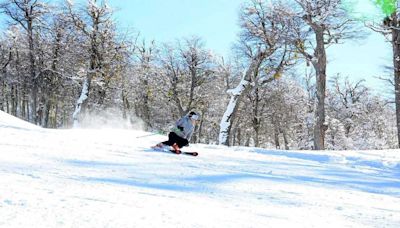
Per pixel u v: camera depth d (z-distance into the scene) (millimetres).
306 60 30359
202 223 3463
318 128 28750
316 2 27453
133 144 13023
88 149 10438
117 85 49000
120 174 6598
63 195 4031
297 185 7309
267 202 5207
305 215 4527
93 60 42688
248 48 35625
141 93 56406
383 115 55969
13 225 2822
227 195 5465
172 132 11914
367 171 11164
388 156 14039
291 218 4234
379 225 4328
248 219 3889
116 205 3812
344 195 6586
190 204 4383
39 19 44625
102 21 43219
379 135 56688
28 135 12594
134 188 5199
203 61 52438
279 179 7941
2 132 12656
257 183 7004
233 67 54469
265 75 33688
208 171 8109
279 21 30266
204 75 52312
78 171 6473
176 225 3283
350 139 51375
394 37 24812
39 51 46625
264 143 66250
